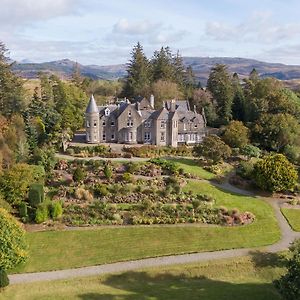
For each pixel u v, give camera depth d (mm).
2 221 37781
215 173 65500
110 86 144375
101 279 38688
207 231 47938
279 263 41719
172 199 54562
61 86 94375
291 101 92812
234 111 105938
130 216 50406
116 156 67312
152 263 41500
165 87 111625
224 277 39719
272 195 60844
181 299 34312
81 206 51719
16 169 51750
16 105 82562
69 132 81688
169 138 77750
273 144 78312
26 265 40688
